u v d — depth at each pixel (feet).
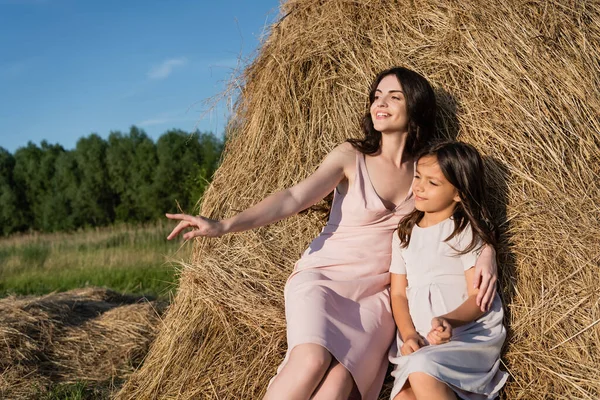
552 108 12.15
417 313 10.77
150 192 97.40
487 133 12.32
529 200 11.52
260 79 15.26
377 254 11.62
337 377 9.93
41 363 16.71
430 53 13.37
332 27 14.56
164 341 13.56
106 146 109.09
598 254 10.80
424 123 11.90
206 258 13.73
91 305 21.17
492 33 12.92
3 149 119.24
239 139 15.16
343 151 11.95
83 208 106.93
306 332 10.00
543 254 11.09
